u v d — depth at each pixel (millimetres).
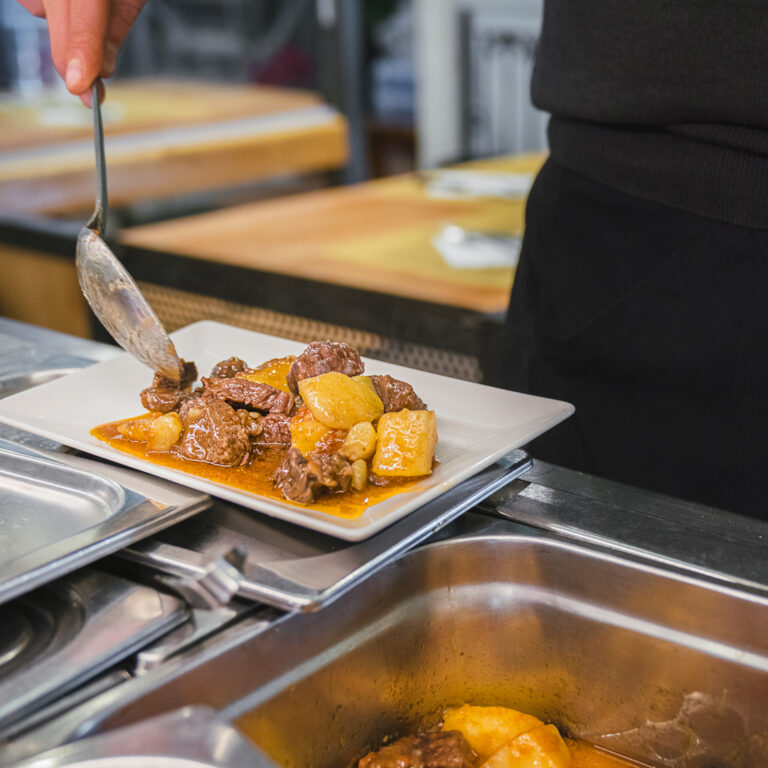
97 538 625
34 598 614
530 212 1300
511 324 1357
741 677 633
